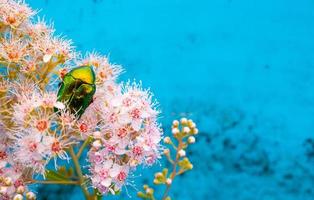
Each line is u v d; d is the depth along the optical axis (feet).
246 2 1.42
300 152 1.40
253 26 1.42
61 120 0.91
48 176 0.95
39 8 1.40
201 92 1.40
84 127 0.92
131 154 0.92
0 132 0.95
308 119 1.40
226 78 1.41
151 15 1.41
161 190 1.38
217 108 1.40
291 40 1.41
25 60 0.96
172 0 1.42
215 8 1.42
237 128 1.40
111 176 0.91
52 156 0.91
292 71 1.41
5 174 0.94
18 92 0.95
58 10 1.41
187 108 1.40
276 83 1.41
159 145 0.94
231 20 1.42
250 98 1.40
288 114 1.40
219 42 1.41
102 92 0.95
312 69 1.40
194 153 1.39
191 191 1.39
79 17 1.41
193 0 1.42
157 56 1.41
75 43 1.40
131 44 1.41
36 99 0.92
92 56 1.00
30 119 0.91
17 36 0.98
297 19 1.41
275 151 1.40
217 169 1.39
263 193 1.39
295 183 1.39
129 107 0.91
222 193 1.39
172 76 1.41
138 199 1.37
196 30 1.42
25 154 0.91
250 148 1.40
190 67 1.41
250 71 1.41
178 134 0.96
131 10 1.41
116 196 1.38
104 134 0.93
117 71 1.00
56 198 1.36
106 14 1.41
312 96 1.40
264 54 1.41
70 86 0.90
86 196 0.95
